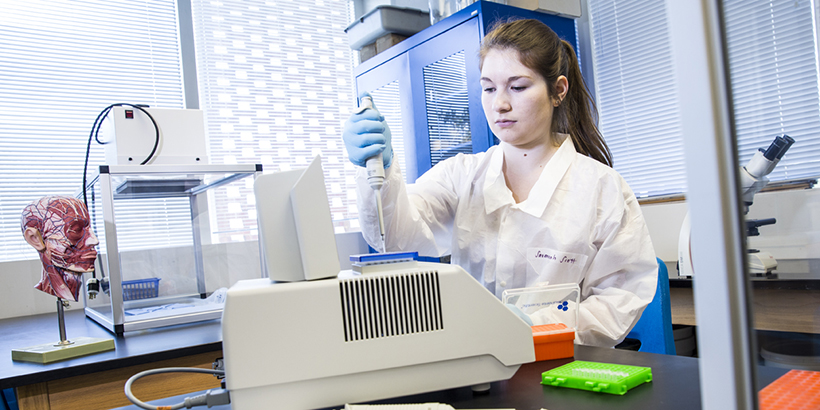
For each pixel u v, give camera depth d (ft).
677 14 1.16
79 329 5.40
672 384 2.23
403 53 8.54
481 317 2.29
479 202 5.03
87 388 4.09
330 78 9.91
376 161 3.48
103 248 5.02
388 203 4.45
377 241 4.78
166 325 5.08
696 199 1.17
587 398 2.15
